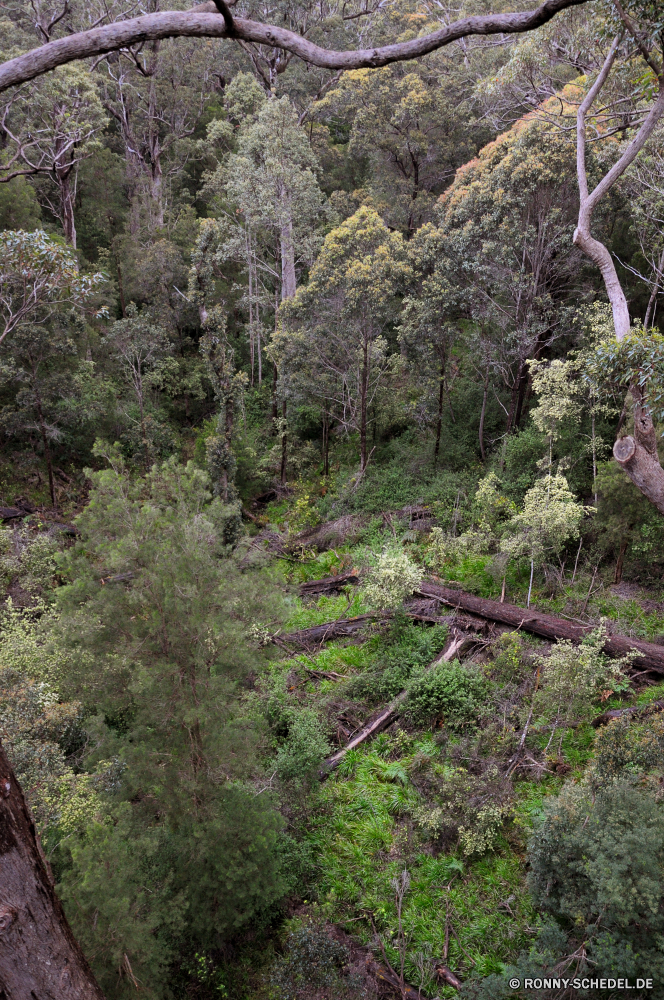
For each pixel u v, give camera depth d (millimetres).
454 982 7051
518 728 10273
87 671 7605
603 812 7012
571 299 16531
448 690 10711
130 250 26734
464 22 2164
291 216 23297
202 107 33531
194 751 7797
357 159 30609
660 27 5777
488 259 15852
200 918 7570
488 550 14922
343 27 28344
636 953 6023
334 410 21656
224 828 7535
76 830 7379
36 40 26703
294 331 19172
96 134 26406
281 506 20594
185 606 7582
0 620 12203
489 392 19062
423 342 17859
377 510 18016
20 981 3432
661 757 7891
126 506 8141
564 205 15070
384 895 8242
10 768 3529
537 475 15758
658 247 14273
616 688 10328
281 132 22688
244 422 23047
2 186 21438
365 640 13312
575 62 12617
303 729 10258
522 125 16719
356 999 6852
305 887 8570
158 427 22922
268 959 7871
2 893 3381
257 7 26656
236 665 8109
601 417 15156
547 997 6098
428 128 25188
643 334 5711
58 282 15422
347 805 9648
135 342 22016
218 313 17766
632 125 8609
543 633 12031
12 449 21531
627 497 12031
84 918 6336
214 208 28125
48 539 15797
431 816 8781
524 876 8156
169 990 7105
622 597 12750
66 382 20500
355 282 17156
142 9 20750
